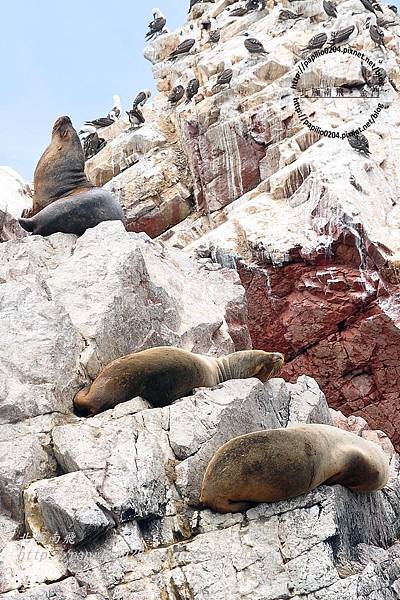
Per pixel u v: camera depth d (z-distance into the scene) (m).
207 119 55.47
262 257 42.97
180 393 26.61
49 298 28.50
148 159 57.91
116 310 28.89
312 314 42.22
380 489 26.33
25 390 25.30
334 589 20.78
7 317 26.92
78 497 21.75
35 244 31.95
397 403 41.84
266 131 53.28
